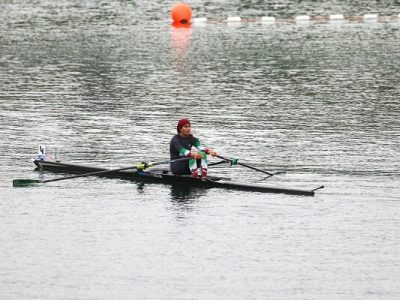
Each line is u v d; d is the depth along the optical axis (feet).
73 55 538.88
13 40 606.14
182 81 449.48
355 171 282.97
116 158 299.58
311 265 206.90
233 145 317.42
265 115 368.89
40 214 244.01
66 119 363.35
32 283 197.47
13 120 361.92
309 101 398.62
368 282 196.95
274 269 204.64
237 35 629.92
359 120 358.64
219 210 246.47
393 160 295.48
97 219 239.91
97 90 427.74
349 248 217.36
